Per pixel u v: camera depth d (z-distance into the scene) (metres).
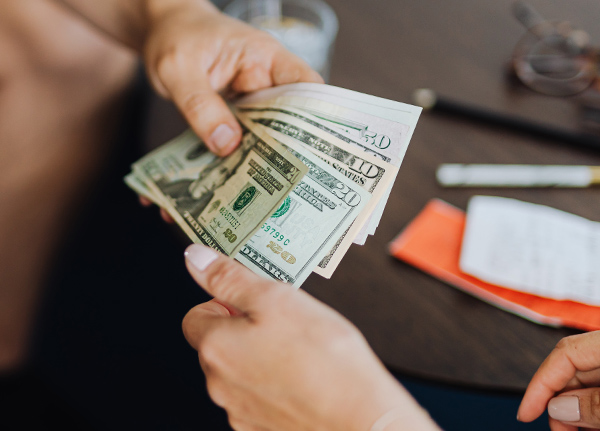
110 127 1.36
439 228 0.74
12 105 1.13
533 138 0.86
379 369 0.43
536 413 0.56
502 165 0.81
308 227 0.59
